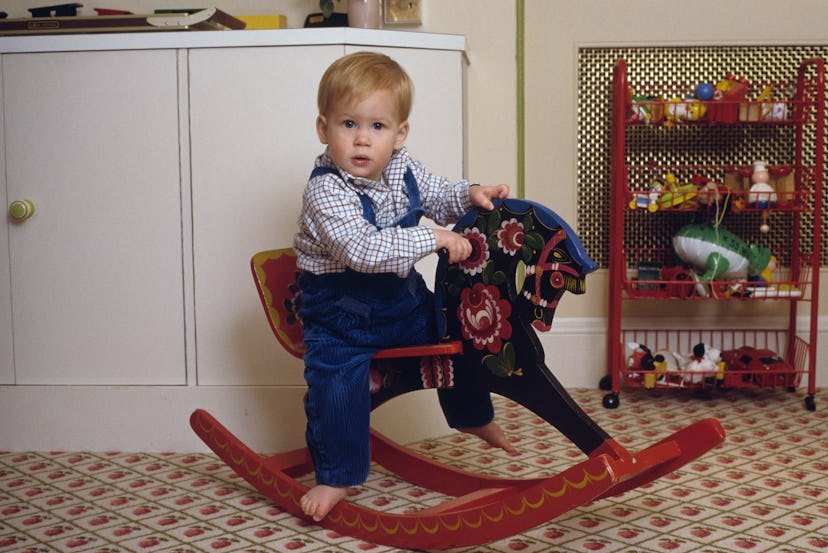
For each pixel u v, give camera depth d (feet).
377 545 4.59
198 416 5.52
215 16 6.32
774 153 7.93
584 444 4.21
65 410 6.35
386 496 5.28
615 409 7.29
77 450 6.37
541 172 8.09
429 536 4.38
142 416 6.30
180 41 6.07
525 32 7.95
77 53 6.17
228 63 6.08
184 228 6.19
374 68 4.61
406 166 4.96
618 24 7.90
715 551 4.40
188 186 6.17
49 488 5.51
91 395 6.33
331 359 4.69
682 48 7.92
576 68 7.93
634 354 7.50
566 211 8.10
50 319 6.34
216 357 6.25
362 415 4.70
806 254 7.89
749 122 7.30
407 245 4.40
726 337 8.07
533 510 4.05
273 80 6.06
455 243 4.48
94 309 6.30
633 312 8.12
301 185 6.12
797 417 7.02
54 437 6.38
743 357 7.55
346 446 4.68
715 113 7.30
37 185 6.27
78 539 4.65
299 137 6.08
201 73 6.10
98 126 6.20
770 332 8.04
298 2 7.77
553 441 6.39
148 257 6.23
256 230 6.16
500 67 7.67
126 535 4.71
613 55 7.98
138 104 6.16
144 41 6.10
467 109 7.44
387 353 4.68
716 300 8.04
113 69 6.15
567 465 5.82
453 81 6.40
